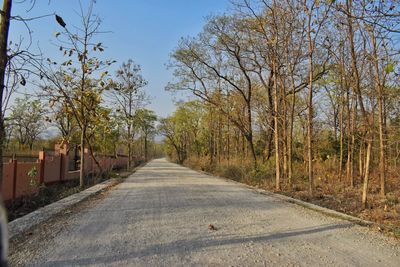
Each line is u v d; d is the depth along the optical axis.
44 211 9.50
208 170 36.75
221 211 9.91
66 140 19.92
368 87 14.88
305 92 23.92
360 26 10.95
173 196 13.48
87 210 10.02
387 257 5.60
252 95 28.30
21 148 37.09
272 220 8.66
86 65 17.64
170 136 68.19
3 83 5.73
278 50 17.95
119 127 30.14
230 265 5.02
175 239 6.52
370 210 10.46
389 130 13.72
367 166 11.01
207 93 29.33
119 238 6.58
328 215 9.61
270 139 26.33
